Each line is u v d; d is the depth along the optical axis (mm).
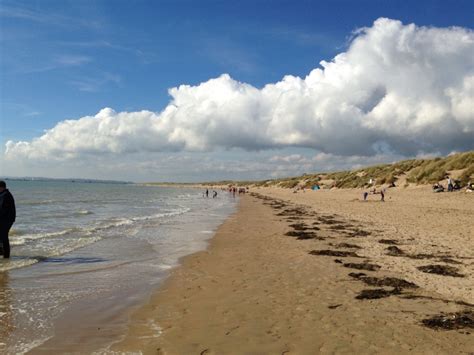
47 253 12844
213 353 5273
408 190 43656
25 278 9484
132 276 9953
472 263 10891
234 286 8859
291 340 5668
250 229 20375
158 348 5453
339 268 10523
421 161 56031
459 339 5586
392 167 60688
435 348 5305
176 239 16781
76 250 13680
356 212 29469
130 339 5781
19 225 21656
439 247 13500
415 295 7809
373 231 18000
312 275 9758
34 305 7398
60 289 8602
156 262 11812
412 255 12109
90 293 8320
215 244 15383
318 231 18484
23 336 5855
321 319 6508
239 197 76500
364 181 62219
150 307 7371
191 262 11797
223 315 6844
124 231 19484
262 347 5441
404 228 18875
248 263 11453
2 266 10688
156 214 31750
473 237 15484
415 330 5941
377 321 6355
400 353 5172
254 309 7133
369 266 10586
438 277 9328
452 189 35906
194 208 40906
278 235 17688
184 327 6277
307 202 46875
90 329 6199
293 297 7859
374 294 7891
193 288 8758
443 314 6648
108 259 12188
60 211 32969
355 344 5480
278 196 70312
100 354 5250
